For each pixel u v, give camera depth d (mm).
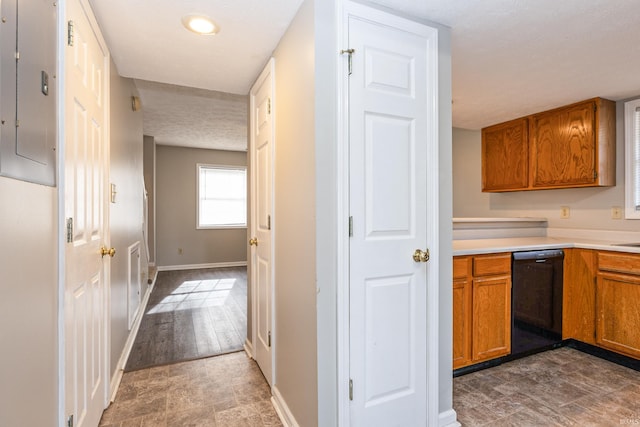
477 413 1828
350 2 1433
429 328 1637
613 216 2879
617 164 2842
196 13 1586
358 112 1448
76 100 1324
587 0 1478
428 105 1611
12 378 807
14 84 809
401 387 1567
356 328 1460
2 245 761
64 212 1150
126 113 2648
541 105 2951
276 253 1948
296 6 1522
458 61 2096
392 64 1517
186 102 3701
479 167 3949
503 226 3150
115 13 1586
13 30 802
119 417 1789
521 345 2441
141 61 2100
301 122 1526
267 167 2086
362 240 1466
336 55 1412
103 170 1817
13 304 813
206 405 1909
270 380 2047
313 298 1426
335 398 1431
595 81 2422
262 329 2268
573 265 2693
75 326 1310
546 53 2000
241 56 2031
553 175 3051
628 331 2352
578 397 1984
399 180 1546
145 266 4105
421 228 1607
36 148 952
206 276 5594
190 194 6316
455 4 1497
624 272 2381
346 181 1425
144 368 2363
